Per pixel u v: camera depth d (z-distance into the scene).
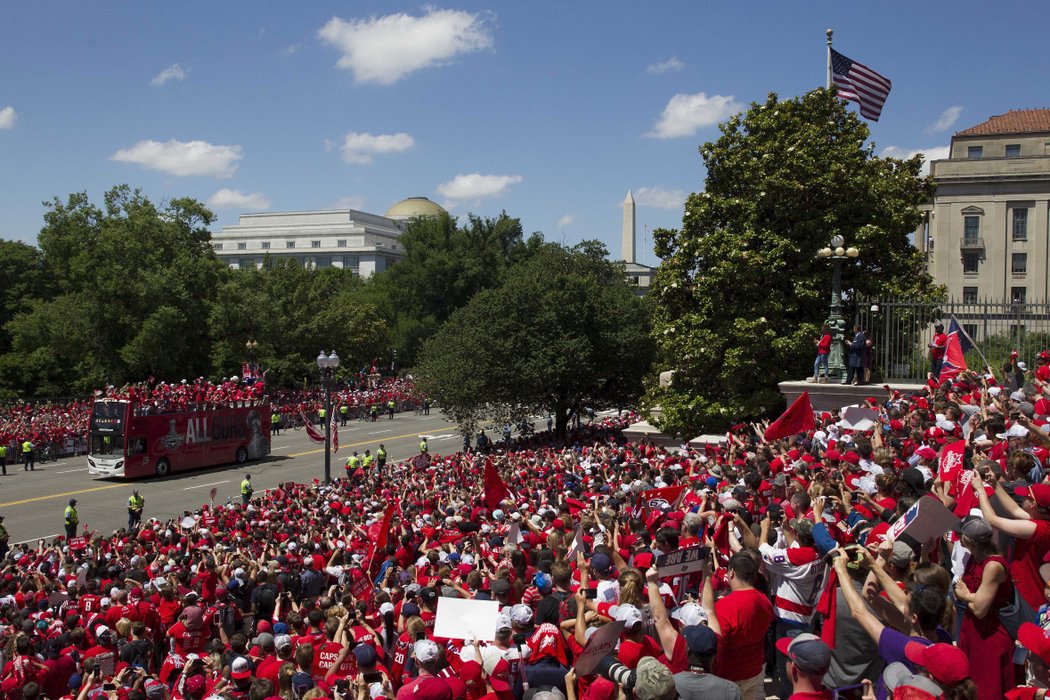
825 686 6.72
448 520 17.89
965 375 20.56
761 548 8.21
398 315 105.06
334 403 73.31
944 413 15.54
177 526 25.14
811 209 34.06
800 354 32.69
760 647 6.53
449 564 12.55
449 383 50.94
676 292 36.25
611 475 22.64
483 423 70.56
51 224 75.50
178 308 68.56
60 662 11.16
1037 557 7.08
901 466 11.96
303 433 66.19
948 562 8.59
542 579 8.99
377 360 96.69
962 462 10.57
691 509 11.98
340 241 156.25
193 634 12.44
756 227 34.25
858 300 32.28
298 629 11.15
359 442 61.16
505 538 13.82
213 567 15.20
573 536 11.45
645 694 5.00
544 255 77.50
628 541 10.84
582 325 53.50
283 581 14.48
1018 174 71.50
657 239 38.56
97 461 43.69
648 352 54.41
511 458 34.88
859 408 18.06
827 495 10.31
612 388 57.12
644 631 7.09
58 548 22.64
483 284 106.00
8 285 77.88
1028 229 71.69
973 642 6.40
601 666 6.00
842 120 37.03
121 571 18.58
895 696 4.71
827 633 6.80
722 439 32.78
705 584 6.76
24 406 58.25
